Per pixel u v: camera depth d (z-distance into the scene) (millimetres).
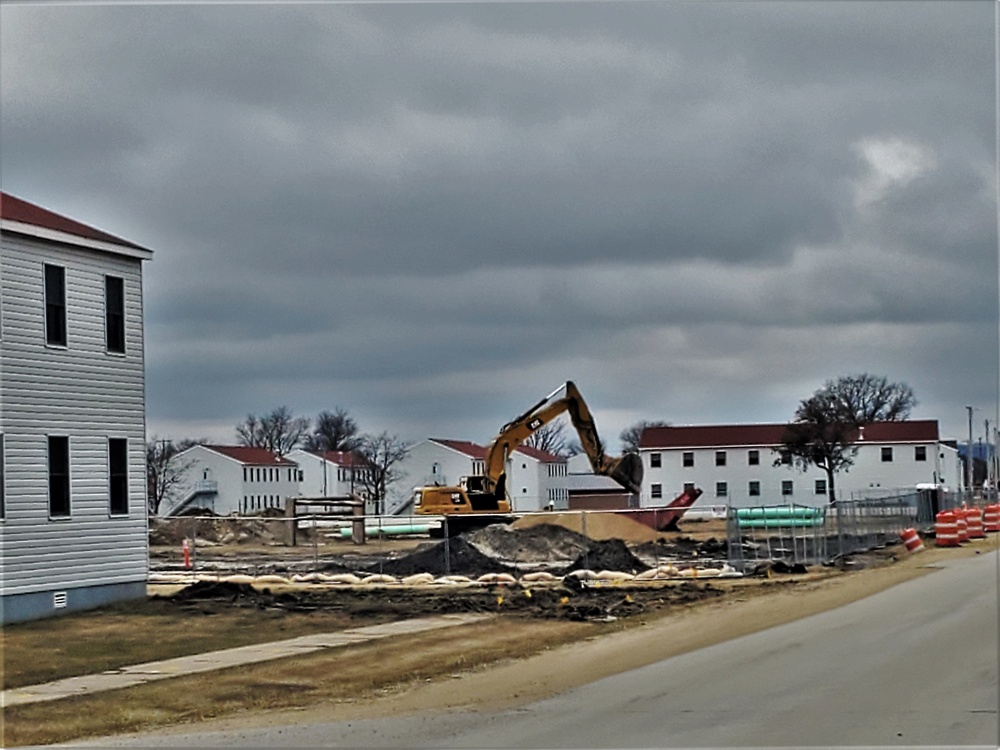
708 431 109500
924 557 38812
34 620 28703
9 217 28312
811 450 104688
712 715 15930
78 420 30375
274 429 150250
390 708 17594
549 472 131125
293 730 16109
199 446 124438
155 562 51875
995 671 17953
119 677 20922
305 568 46406
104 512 31094
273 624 27797
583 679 19328
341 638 25375
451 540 47188
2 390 28250
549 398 55344
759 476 107562
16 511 28547
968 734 14438
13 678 20906
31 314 29047
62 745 15648
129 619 28891
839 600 27656
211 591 33531
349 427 153500
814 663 19375
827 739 14406
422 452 131125
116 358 31578
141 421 32375
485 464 56469
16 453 28594
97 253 31000
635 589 33562
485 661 21906
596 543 48781
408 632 26109
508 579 37344
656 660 20859
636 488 51062
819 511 52281
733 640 22641
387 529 70438
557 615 28375
